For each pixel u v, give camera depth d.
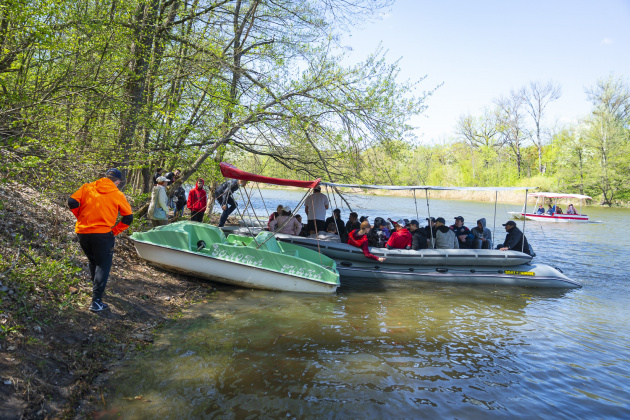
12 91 5.24
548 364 4.39
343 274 8.23
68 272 4.61
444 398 3.55
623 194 40.59
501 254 8.24
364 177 10.08
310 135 9.52
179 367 3.79
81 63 5.89
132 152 7.14
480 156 50.81
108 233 4.29
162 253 6.71
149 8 7.61
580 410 3.45
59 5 4.94
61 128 5.39
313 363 4.09
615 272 9.62
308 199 9.43
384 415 3.23
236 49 9.11
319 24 9.22
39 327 3.63
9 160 4.39
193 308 5.61
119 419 2.90
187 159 8.23
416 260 8.18
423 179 42.62
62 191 5.33
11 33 4.85
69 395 3.06
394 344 4.74
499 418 3.28
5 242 4.70
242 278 6.77
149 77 8.17
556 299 7.26
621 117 42.97
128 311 4.78
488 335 5.22
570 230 18.52
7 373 2.92
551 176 47.75
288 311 5.77
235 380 3.62
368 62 8.79
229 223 13.45
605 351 4.83
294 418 3.10
